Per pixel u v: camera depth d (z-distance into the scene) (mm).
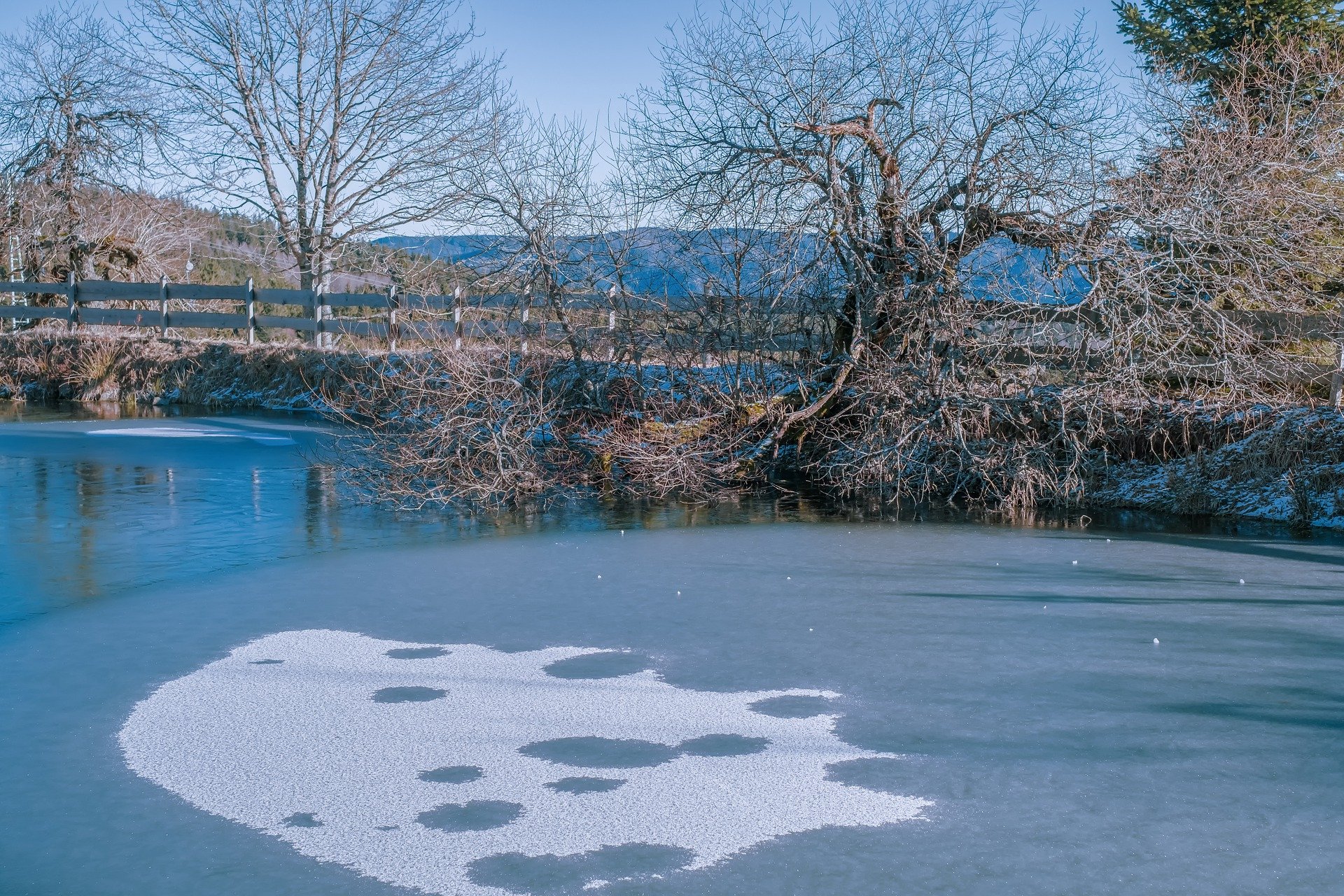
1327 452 11461
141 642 6797
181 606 7652
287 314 34156
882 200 13086
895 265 13195
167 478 13547
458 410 13070
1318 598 7910
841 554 9477
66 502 11875
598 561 9195
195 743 5152
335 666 6305
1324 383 13016
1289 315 13258
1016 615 7398
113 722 5434
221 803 4523
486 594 8023
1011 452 12227
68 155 30438
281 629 7082
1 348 26781
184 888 3857
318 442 16594
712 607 7633
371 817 4379
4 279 33625
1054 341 12922
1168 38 23047
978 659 6402
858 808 4434
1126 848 4090
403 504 11836
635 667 6266
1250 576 8625
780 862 3998
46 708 5629
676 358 14062
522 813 4402
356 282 30656
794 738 5176
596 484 13172
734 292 13891
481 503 12141
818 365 14156
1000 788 4613
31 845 4184
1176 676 6086
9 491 12508
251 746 5105
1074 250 12570
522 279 14617
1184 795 4539
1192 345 13344
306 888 3854
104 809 4473
